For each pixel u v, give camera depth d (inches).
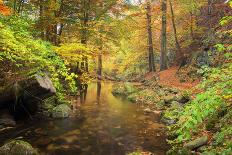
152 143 368.5
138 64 1581.0
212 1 932.0
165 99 621.0
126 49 1448.1
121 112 559.2
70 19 744.3
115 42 861.8
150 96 719.1
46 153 327.3
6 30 374.9
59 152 332.2
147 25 1160.8
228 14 856.9
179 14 1075.3
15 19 501.4
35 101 456.4
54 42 735.7
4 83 410.0
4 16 486.3
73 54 609.6
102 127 443.5
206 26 960.9
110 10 870.4
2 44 367.6
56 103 533.6
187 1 870.4
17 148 300.7
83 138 386.0
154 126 449.7
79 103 646.5
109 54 902.4
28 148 305.9
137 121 482.9
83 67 863.7
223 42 720.3
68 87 692.1
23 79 418.3
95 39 836.0
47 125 437.7
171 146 355.3
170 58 1176.8
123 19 892.0
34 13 739.4
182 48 1053.2
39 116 474.0
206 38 849.5
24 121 449.4
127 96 806.5
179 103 569.6
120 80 1405.0
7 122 417.1
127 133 413.1
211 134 312.5
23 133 392.8
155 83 903.7
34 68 438.9
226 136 266.2
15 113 448.1
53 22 681.6
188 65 884.6
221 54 690.8
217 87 188.2
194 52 901.8
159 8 1040.8
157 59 1473.9
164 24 1041.5
